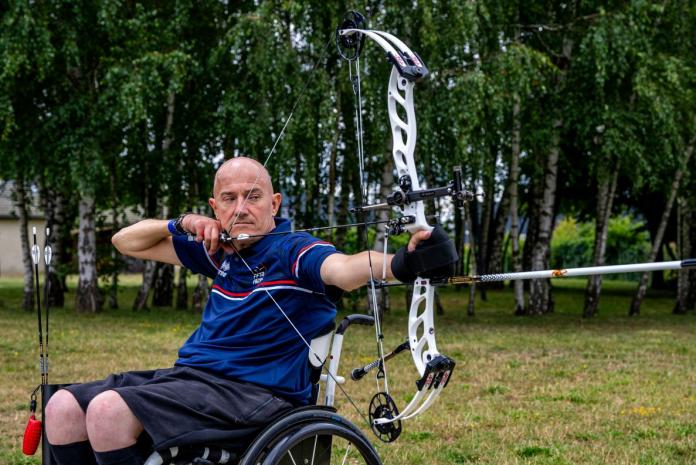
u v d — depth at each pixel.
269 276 2.76
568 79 13.28
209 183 14.47
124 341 9.59
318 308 2.80
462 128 11.38
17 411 5.64
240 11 12.75
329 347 2.96
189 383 2.59
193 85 14.33
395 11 11.35
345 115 13.33
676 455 4.65
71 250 16.92
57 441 2.54
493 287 23.70
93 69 13.28
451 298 20.88
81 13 12.07
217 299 2.88
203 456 2.56
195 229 2.92
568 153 16.09
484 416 5.58
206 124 13.90
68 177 12.72
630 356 9.01
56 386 2.72
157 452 2.48
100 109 12.51
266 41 11.62
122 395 2.43
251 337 2.73
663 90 12.32
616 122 12.39
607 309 18.22
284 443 2.50
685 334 11.72
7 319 12.42
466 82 11.26
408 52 2.74
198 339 2.88
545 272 2.45
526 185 19.86
